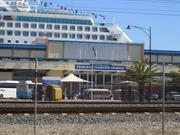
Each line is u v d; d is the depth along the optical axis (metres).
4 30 194.75
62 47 134.12
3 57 127.31
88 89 96.25
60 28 197.88
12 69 123.88
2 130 27.27
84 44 135.88
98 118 35.91
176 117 37.97
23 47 133.00
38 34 195.75
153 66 115.06
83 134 26.56
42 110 38.22
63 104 44.19
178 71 115.56
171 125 32.47
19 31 195.62
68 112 39.00
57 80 95.38
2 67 123.25
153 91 98.56
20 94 93.62
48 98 79.94
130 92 83.81
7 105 41.38
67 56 134.25
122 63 131.38
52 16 198.12
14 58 127.94
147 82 98.75
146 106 42.56
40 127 29.50
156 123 33.97
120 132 27.78
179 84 99.50
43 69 125.31
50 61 127.00
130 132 27.89
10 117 34.38
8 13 196.38
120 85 102.62
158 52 143.50
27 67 124.25
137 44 139.25
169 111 42.19
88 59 130.75
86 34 199.38
